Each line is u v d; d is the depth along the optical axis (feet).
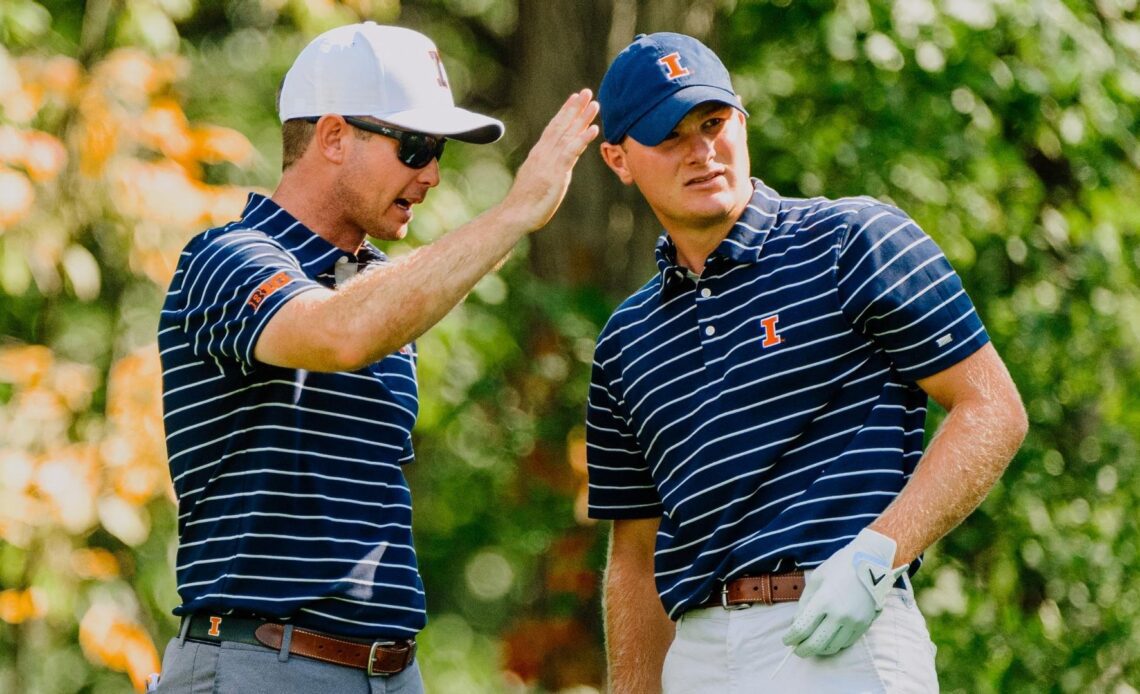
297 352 35.37
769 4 101.96
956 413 36.88
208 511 37.91
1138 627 103.14
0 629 87.71
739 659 37.73
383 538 38.40
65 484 73.26
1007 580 103.14
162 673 38.55
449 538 113.60
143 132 78.38
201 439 38.06
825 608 35.09
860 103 100.89
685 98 38.63
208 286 37.40
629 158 40.01
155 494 78.69
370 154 39.11
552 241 103.60
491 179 113.50
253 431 37.50
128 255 81.00
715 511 38.73
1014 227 104.01
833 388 37.76
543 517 108.17
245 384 37.58
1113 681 103.19
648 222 102.68
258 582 37.01
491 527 112.27
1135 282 106.73
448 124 39.29
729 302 39.22
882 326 37.35
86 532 78.28
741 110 39.88
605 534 103.81
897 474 36.99
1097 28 102.58
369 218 39.68
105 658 74.43
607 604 44.75
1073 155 102.22
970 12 93.50
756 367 38.37
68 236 80.69
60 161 75.15
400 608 38.29
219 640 37.24
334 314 34.99
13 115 75.00
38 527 76.64
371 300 34.88
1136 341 104.78
